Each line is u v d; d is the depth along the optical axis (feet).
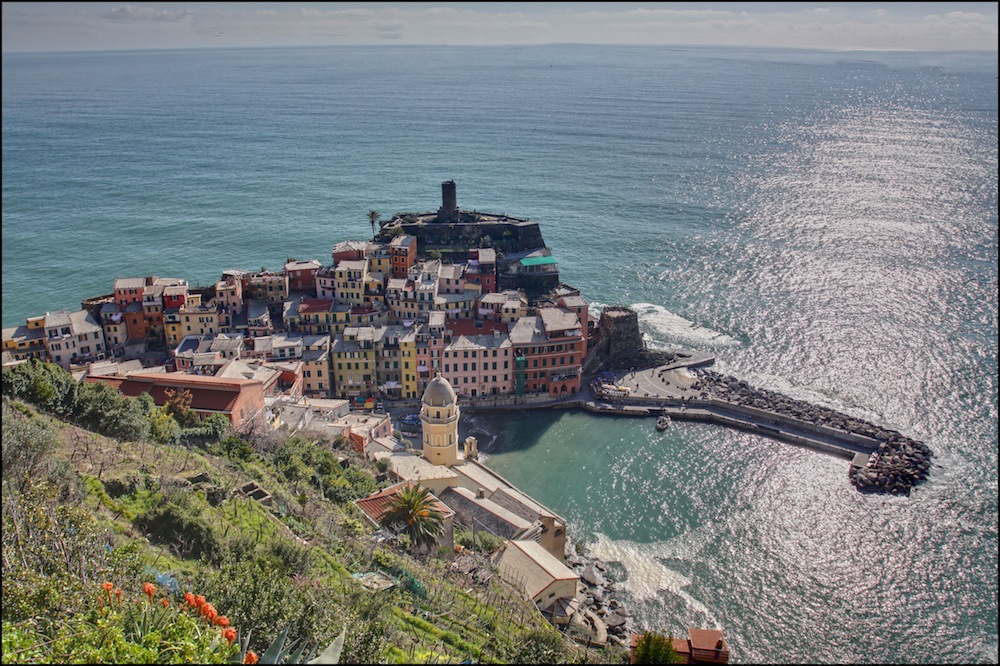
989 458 566.36
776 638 414.00
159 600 231.71
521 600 362.94
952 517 503.61
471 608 326.24
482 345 654.12
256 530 321.93
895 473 541.34
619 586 451.53
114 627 197.67
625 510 522.06
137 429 395.96
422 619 293.43
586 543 489.67
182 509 307.58
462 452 574.97
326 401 613.52
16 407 377.50
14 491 266.98
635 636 380.37
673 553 479.41
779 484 546.26
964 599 435.53
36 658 190.19
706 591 447.42
